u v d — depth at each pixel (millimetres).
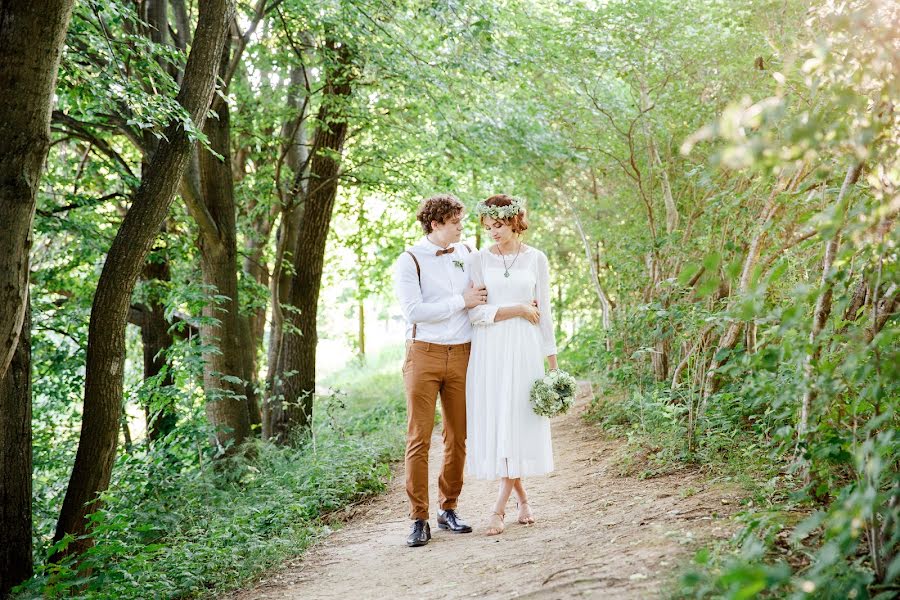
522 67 9695
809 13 3652
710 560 3002
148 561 5156
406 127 11055
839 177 4383
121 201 11500
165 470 7973
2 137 4000
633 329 7887
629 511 4418
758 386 3211
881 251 2668
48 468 9594
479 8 8938
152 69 6527
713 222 5812
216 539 5496
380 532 5672
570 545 3963
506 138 10453
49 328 10508
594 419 8586
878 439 2564
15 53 3908
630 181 9805
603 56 8578
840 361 3193
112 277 5516
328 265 15867
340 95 9953
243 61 11094
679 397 6453
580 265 14805
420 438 4809
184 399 9516
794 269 4801
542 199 12297
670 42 8047
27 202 4082
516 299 4680
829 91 2754
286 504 6441
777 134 2605
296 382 10977
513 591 3404
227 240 8930
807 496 3221
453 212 4809
